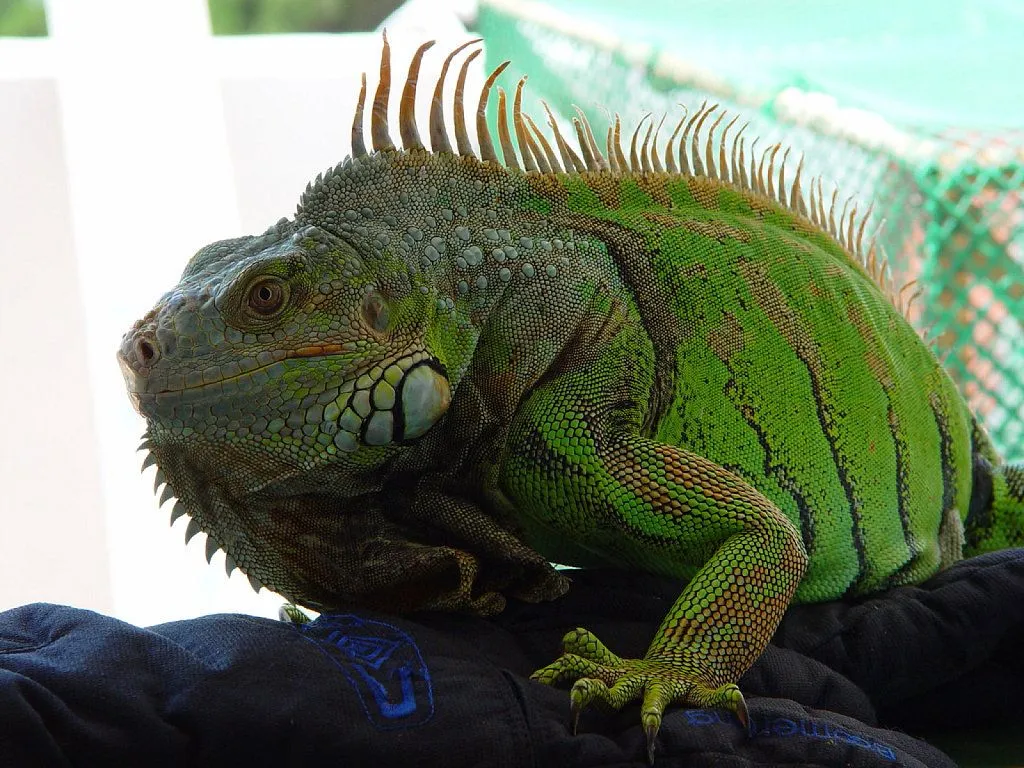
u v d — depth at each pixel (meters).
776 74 1.45
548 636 0.81
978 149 1.35
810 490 0.89
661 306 0.87
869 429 0.92
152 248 1.52
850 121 1.38
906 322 1.00
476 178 0.84
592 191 0.87
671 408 0.86
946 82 1.53
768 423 0.88
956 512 0.99
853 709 0.83
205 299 0.77
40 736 0.68
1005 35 1.48
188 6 1.56
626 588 0.84
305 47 1.64
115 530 1.51
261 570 0.81
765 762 0.76
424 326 0.80
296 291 0.77
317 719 0.71
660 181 0.90
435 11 1.75
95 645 0.71
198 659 0.72
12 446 1.50
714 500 0.82
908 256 1.37
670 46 1.52
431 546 0.80
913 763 0.77
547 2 1.68
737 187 0.94
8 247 1.51
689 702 0.77
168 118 1.53
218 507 0.79
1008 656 0.91
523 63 1.63
